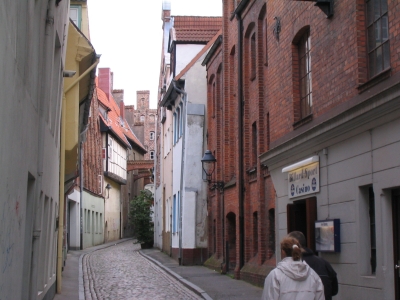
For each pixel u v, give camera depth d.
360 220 10.51
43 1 10.45
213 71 26.30
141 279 21.27
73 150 18.44
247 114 19.78
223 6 23.50
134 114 99.12
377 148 9.88
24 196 8.56
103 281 20.52
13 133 7.05
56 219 16.73
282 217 14.80
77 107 18.11
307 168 12.92
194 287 17.75
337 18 11.49
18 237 8.04
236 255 20.77
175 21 33.31
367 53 10.55
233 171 22.98
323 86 12.13
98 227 50.81
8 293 7.29
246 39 20.17
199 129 28.58
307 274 6.08
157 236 44.56
